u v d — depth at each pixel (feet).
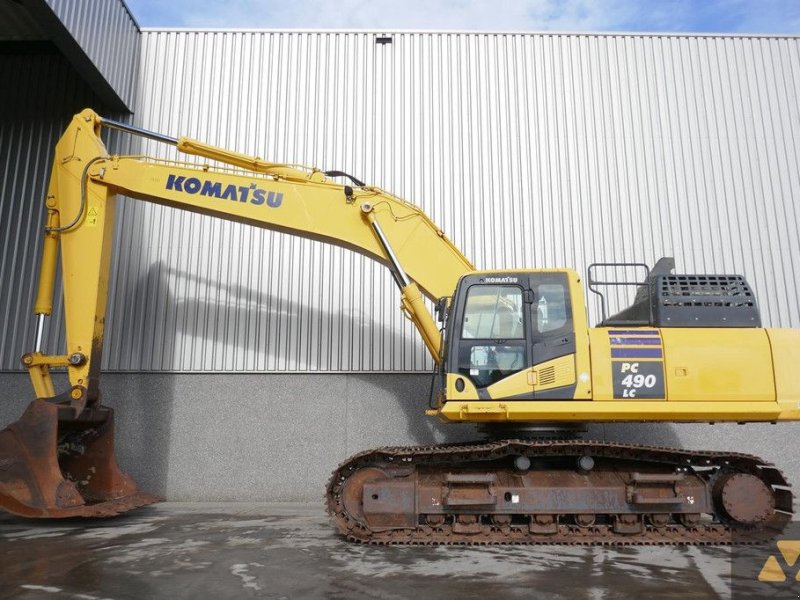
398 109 35.73
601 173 35.09
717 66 36.37
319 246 34.14
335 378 32.81
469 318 22.74
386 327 33.27
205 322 33.47
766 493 21.29
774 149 35.40
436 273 25.93
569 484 21.91
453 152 35.27
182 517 26.94
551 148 35.37
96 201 26.50
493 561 18.94
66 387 33.06
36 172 35.40
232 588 15.93
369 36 36.55
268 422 32.40
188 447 32.17
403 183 34.96
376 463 22.57
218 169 27.63
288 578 16.90
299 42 36.50
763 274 34.04
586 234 34.42
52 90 36.29
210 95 35.96
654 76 36.27
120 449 32.14
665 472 22.21
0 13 32.27
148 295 33.76
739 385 21.52
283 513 28.02
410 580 16.75
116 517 26.99
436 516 21.76
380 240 25.70
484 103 35.81
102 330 26.63
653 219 34.63
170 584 16.26
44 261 26.63
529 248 34.27
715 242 34.40
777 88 36.11
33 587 15.98
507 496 21.59
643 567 18.25
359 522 21.50
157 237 34.30
